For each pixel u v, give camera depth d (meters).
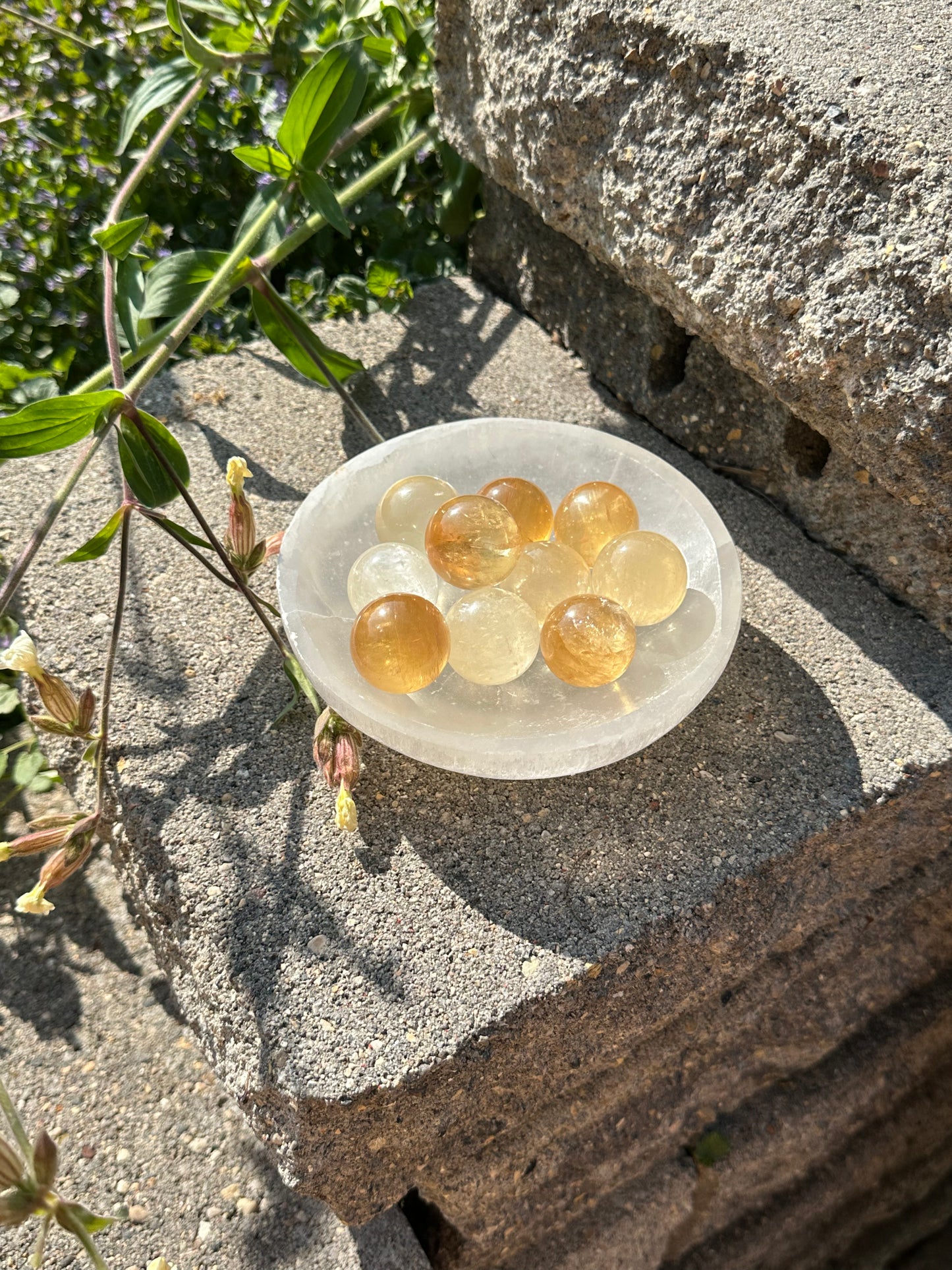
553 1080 0.21
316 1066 0.18
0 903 0.28
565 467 0.26
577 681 0.21
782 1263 0.32
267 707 0.24
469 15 0.29
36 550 0.21
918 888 0.26
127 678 0.24
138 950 0.27
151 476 0.24
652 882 0.21
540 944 0.20
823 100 0.22
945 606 0.26
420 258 0.38
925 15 0.24
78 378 0.34
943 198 0.20
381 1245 0.23
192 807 0.21
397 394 0.32
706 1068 0.26
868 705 0.24
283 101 0.36
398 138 0.37
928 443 0.22
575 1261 0.26
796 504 0.29
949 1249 0.36
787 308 0.23
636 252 0.27
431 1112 0.19
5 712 0.27
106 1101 0.24
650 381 0.32
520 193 0.31
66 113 0.36
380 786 0.22
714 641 0.21
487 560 0.21
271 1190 0.23
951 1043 0.31
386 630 0.20
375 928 0.20
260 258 0.29
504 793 0.22
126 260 0.29
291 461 0.30
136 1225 0.23
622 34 0.25
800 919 0.23
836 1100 0.29
